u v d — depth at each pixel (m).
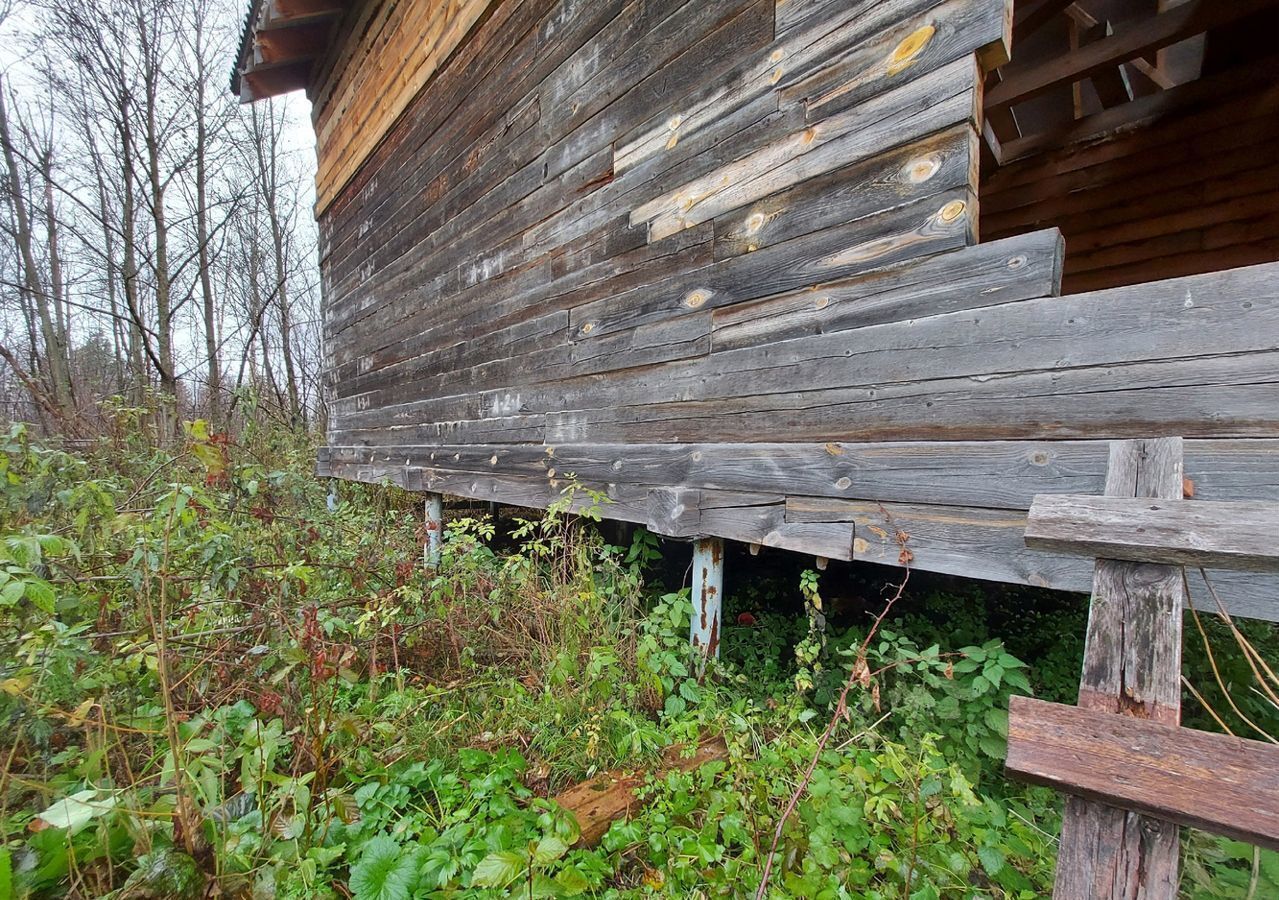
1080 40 3.45
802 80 2.21
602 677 2.37
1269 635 2.84
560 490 3.41
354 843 1.77
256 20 6.33
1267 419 1.29
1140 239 4.18
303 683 2.23
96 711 1.77
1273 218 3.63
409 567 2.87
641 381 2.95
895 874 1.60
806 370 2.20
